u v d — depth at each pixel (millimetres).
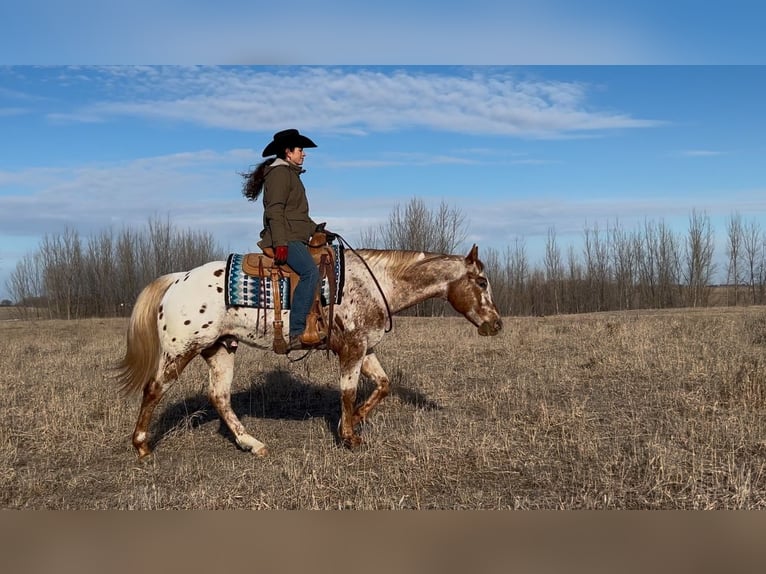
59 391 9945
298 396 9383
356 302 6441
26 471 6156
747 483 5141
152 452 6613
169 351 6355
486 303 6805
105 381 10703
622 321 20344
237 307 6266
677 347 12375
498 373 10930
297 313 6215
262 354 12945
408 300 6734
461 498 5195
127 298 50000
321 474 5730
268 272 6285
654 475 5480
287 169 6293
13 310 52312
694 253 50250
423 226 40750
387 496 5234
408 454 6227
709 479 5477
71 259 49250
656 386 9328
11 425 7801
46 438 7094
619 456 6141
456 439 6586
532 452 6340
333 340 6465
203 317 6250
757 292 51938
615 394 8977
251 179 6617
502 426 7285
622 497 5141
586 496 5113
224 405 6738
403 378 10188
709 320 19984
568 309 50844
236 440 6715
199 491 5395
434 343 15211
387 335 17172
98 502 5293
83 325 31453
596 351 12523
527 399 8773
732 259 51938
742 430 6762
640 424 7328
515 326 19969
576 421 7336
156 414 8102
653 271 51094
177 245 50625
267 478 5777
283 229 6145
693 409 7773
